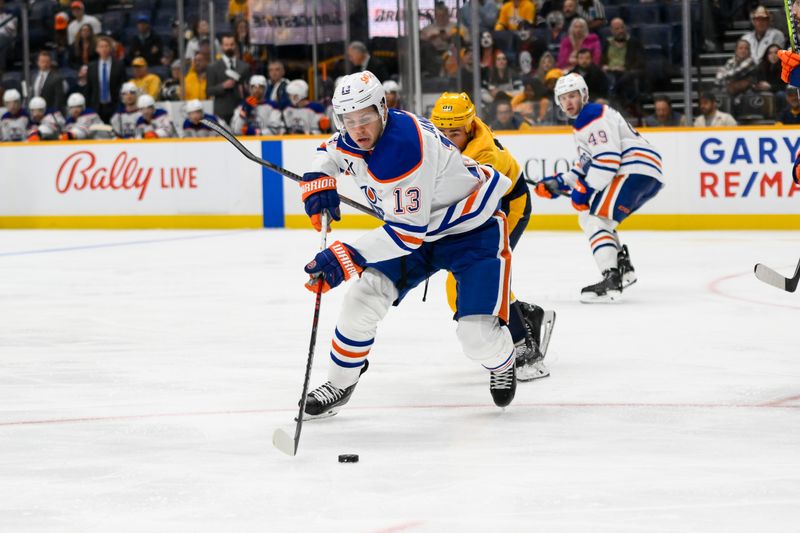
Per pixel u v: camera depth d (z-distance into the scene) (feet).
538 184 57.72
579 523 22.09
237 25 107.04
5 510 23.57
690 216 90.99
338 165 30.91
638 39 97.35
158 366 40.75
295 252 81.82
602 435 29.45
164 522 22.57
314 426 31.14
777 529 21.50
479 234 31.12
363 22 102.99
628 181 55.36
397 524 22.16
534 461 26.94
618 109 97.96
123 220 107.45
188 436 30.09
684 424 30.55
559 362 40.27
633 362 39.96
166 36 119.44
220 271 71.20
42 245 91.81
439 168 29.32
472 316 30.86
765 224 88.94
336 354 31.32
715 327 47.09
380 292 30.73
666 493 24.02
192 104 105.40
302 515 22.85
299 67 106.11
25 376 39.22
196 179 104.83
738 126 89.30
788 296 55.72
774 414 31.55
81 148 108.58
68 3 121.29
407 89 101.14
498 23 98.89
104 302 58.39
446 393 35.32
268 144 102.32
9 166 111.14
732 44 94.79
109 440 29.73
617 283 54.85
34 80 115.96
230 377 38.47
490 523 22.16
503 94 98.84
